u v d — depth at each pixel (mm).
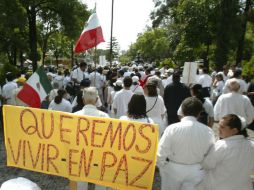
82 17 33594
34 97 5969
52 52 57125
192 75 10695
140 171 3988
